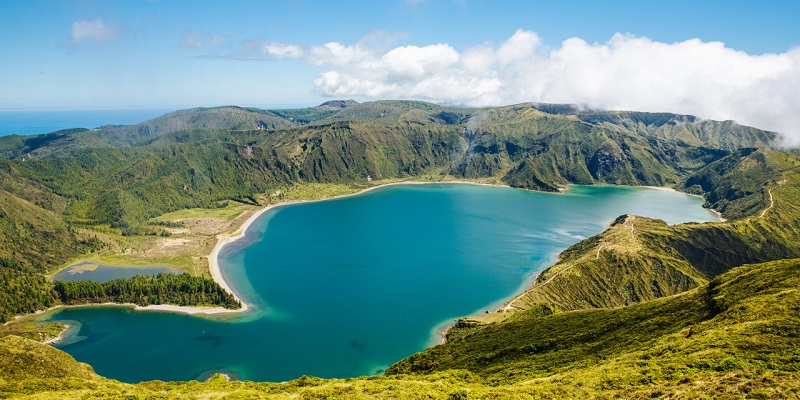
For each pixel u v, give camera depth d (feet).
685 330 324.39
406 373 481.46
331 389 287.28
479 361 438.40
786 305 288.10
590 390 244.42
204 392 317.83
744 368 219.20
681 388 213.25
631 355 306.76
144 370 596.70
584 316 486.38
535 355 409.28
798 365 212.02
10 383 309.01
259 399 279.28
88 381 336.70
